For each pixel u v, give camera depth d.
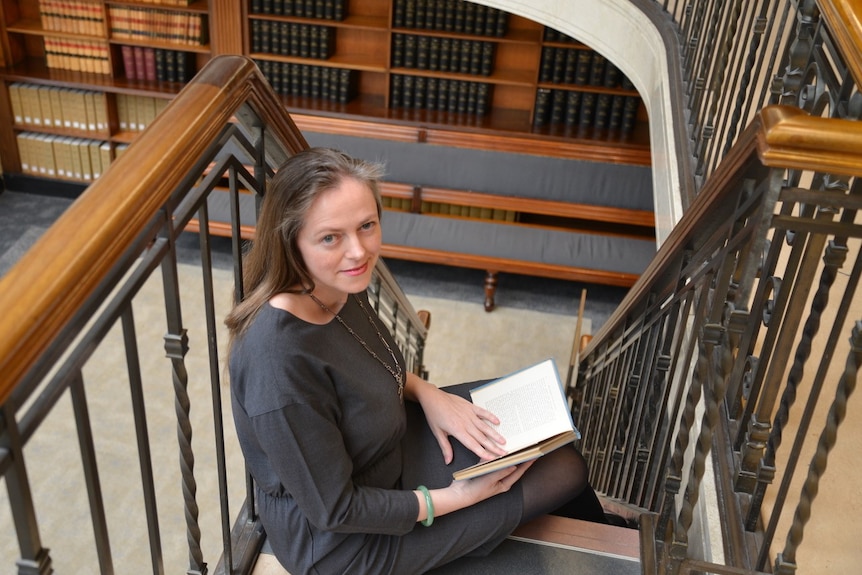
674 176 3.24
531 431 1.73
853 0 1.44
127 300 1.10
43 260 0.92
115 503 4.62
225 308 6.25
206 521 4.67
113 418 5.13
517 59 6.64
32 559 0.97
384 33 6.72
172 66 6.90
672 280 2.10
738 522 1.69
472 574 1.74
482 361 6.04
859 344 1.29
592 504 2.23
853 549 1.75
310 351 1.46
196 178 1.30
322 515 1.51
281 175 1.40
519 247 6.45
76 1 6.64
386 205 6.99
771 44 3.82
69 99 6.92
